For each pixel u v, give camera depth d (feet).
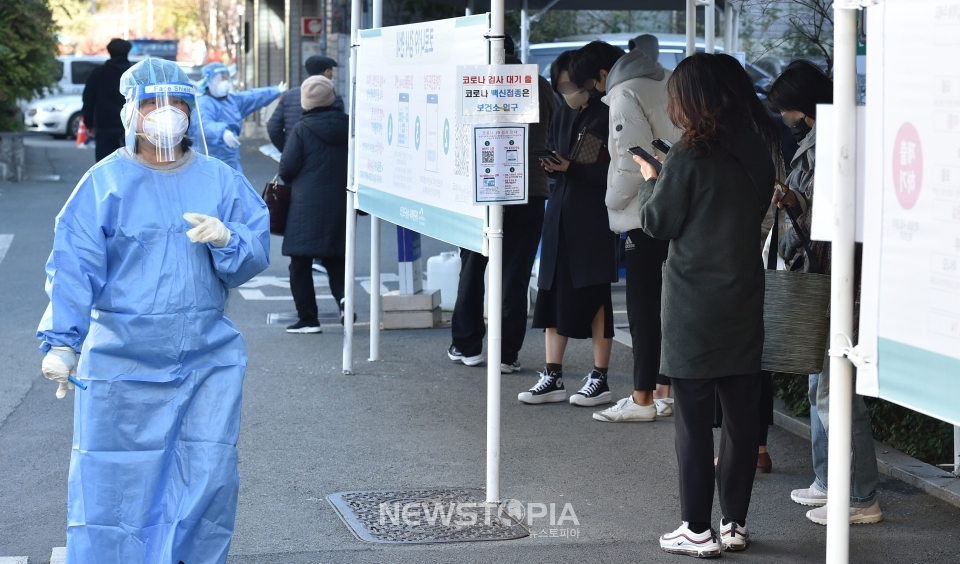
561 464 27.14
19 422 30.22
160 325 17.24
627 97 27.78
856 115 14.11
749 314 20.35
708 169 19.94
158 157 17.48
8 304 46.55
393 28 29.73
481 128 22.53
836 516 14.84
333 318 45.57
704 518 21.22
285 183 41.29
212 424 17.65
